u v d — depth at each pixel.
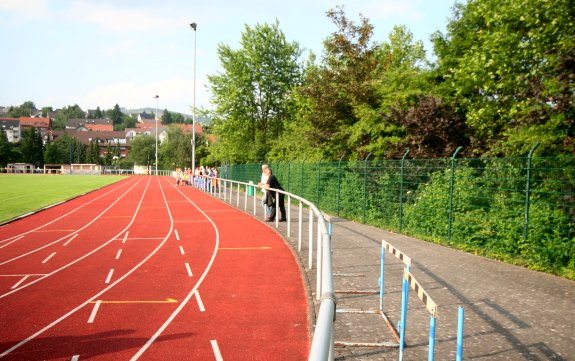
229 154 44.62
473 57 12.88
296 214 20.47
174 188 45.78
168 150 101.06
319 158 24.03
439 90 19.05
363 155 19.38
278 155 35.69
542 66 11.57
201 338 6.46
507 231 9.98
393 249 5.97
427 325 6.21
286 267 10.66
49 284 9.31
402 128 18.31
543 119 11.26
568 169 8.59
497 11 12.13
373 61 25.77
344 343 5.55
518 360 5.06
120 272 10.28
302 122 33.16
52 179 66.56
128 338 6.47
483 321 6.30
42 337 6.53
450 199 11.92
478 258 10.38
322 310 2.17
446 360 5.07
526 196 9.47
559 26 10.87
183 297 8.38
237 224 17.98
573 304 6.99
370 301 7.35
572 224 8.47
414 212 13.62
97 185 50.12
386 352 5.35
